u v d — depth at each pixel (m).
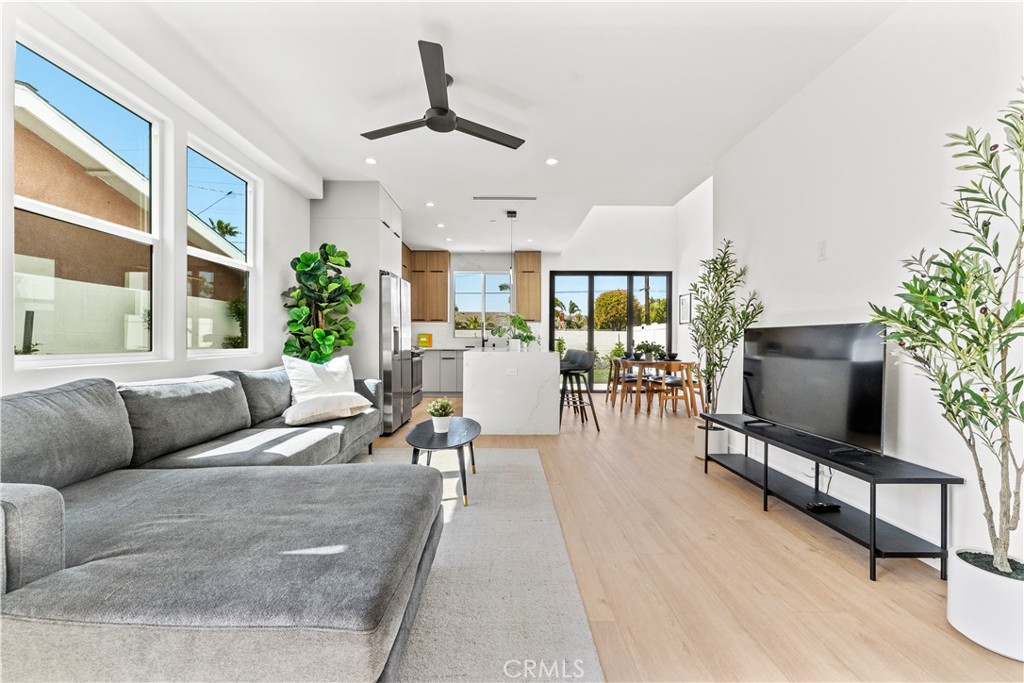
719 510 2.74
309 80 2.96
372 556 1.19
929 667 1.43
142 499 1.59
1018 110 1.56
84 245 2.31
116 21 2.19
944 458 2.03
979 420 1.75
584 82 2.93
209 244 3.35
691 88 2.99
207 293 3.33
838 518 2.33
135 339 2.63
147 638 0.96
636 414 6.10
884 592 1.86
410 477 1.84
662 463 3.76
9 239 1.85
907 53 2.22
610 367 7.85
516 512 2.69
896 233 2.29
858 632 1.60
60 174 2.18
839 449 2.39
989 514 1.60
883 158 2.37
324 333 4.23
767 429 2.90
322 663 0.96
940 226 2.07
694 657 1.47
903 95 2.24
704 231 7.11
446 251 8.16
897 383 2.27
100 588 1.03
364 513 1.46
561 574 1.98
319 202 4.82
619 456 3.97
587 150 3.99
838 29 2.42
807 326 2.68
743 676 1.39
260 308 3.90
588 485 3.19
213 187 3.39
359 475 1.86
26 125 2.02
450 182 4.82
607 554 2.17
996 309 1.80
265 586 1.05
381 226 4.93
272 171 3.94
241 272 3.76
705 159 4.17
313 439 2.62
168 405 2.31
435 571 2.00
